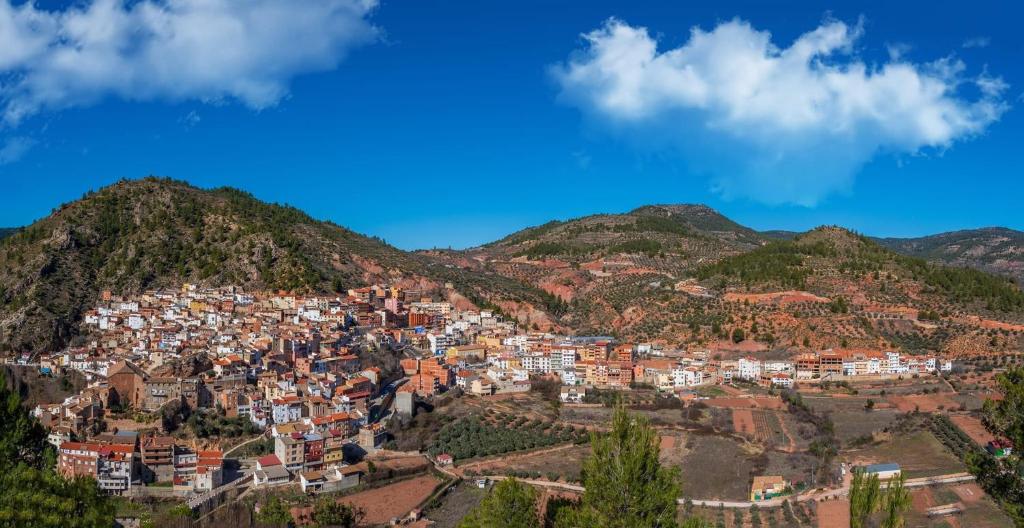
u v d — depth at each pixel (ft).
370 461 612.29
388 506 542.57
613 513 248.32
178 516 430.61
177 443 608.19
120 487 544.62
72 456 542.98
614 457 252.21
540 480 599.57
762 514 550.77
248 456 627.87
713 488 599.98
